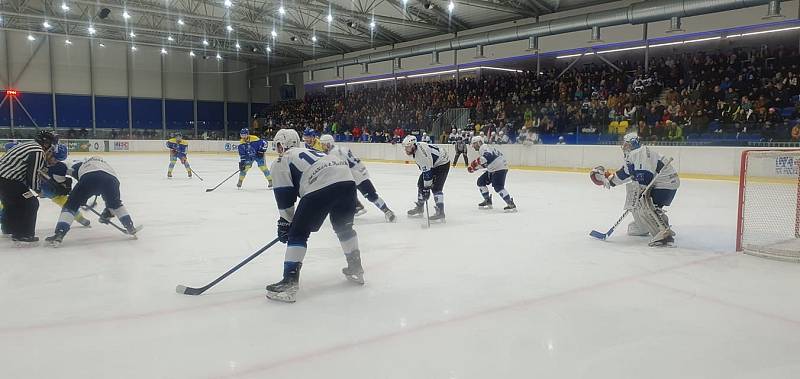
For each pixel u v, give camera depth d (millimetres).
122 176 14844
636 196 5617
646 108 17359
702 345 2959
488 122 21531
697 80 18188
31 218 5445
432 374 2598
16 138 29281
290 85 36406
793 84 15680
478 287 4082
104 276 4398
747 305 3646
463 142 19469
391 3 22688
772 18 15016
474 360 2760
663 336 3088
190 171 14320
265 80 40344
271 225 7000
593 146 17188
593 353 2848
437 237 6137
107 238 6016
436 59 25391
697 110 16562
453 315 3438
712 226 6875
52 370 2641
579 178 14680
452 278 4344
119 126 34938
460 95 25016
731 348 2918
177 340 3023
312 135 6859
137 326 3246
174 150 14031
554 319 3367
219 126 38750
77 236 6102
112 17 28469
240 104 39500
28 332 3145
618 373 2609
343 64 30844
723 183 12914
